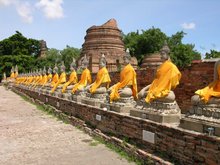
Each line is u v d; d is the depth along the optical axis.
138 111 9.91
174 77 8.96
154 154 8.49
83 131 13.88
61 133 13.55
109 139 11.14
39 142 11.83
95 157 9.58
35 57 82.94
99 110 12.66
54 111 19.89
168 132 8.08
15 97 37.41
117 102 11.70
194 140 7.12
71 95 17.88
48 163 9.03
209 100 7.27
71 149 10.66
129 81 11.70
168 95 8.84
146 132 9.11
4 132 13.96
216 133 6.70
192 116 7.56
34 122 16.89
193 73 11.62
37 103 27.19
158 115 8.80
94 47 42.25
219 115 6.86
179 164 7.54
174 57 43.97
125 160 9.20
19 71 73.62
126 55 11.99
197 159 7.04
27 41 81.62
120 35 44.28
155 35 54.53
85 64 17.94
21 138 12.61
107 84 14.72
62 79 22.78
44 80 29.31
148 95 9.45
